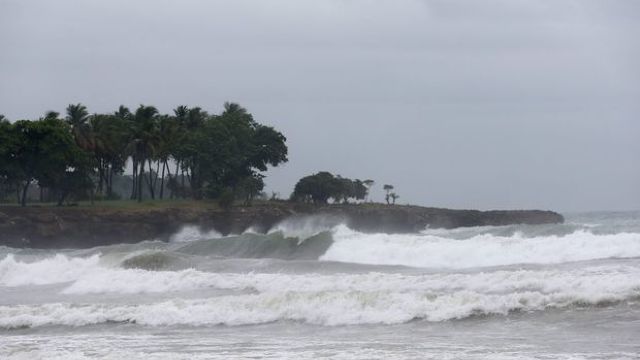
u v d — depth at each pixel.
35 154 119.88
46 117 133.12
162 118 143.62
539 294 28.50
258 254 59.00
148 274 41.44
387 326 27.28
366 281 34.47
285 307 29.92
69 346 25.97
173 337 27.14
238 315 29.80
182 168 151.38
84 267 49.97
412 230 138.38
